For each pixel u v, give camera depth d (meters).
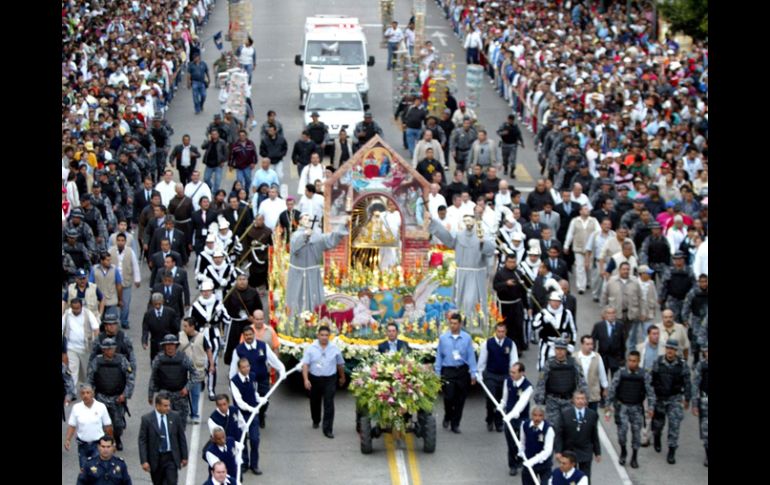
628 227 91.69
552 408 64.31
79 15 154.38
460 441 68.44
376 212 79.44
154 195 89.88
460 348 68.19
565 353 64.25
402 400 64.75
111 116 115.81
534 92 135.38
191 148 108.44
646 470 66.19
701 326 76.94
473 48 163.25
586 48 149.12
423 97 124.81
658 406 66.69
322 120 126.50
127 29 155.00
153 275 83.25
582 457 60.78
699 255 81.19
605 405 66.12
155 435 59.16
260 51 178.50
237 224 90.38
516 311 77.81
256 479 63.62
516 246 84.31
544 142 118.25
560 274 82.12
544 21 166.62
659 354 70.06
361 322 73.81
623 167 101.38
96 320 71.62
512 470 64.12
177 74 153.75
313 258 74.06
